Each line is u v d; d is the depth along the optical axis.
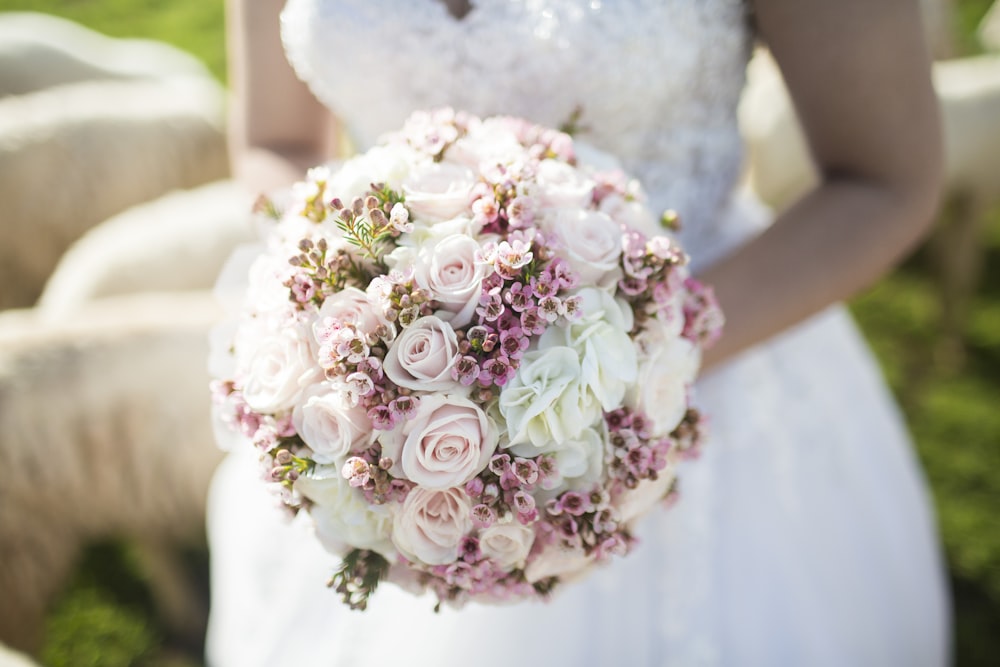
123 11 4.48
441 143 0.67
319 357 0.61
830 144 0.76
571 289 0.63
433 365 0.61
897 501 1.05
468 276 0.62
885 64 0.71
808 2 0.71
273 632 0.93
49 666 1.62
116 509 1.38
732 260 0.78
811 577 0.92
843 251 0.75
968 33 3.54
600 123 0.79
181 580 1.68
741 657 0.86
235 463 1.06
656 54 0.75
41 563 1.32
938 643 1.07
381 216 0.63
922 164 0.74
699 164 0.84
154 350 1.33
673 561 0.86
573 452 0.63
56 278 1.74
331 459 0.63
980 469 1.92
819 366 0.97
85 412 1.29
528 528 0.64
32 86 2.40
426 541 0.63
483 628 0.84
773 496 0.90
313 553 0.91
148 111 2.09
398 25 0.77
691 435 0.69
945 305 2.16
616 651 0.85
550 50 0.75
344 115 0.85
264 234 0.92
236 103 1.04
